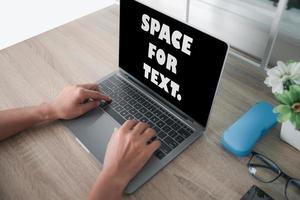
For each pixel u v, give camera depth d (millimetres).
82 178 628
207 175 629
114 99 792
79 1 1439
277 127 715
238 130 675
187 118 729
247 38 935
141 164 624
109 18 1131
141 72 810
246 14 901
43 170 643
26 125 716
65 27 1083
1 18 1866
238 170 636
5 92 825
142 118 740
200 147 683
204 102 672
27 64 918
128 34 796
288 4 824
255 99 787
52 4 1565
